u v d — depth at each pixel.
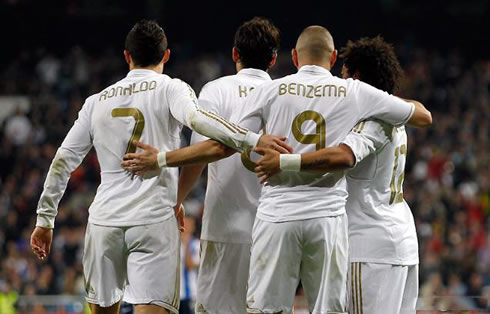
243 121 13.22
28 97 66.19
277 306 12.95
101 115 13.73
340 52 14.88
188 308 26.88
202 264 14.75
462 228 46.75
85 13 75.44
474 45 77.19
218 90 14.46
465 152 55.88
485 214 49.84
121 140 13.55
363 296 13.80
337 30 76.25
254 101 13.26
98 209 13.62
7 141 57.41
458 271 42.84
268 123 13.20
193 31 76.06
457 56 74.19
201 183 48.50
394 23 77.00
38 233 14.09
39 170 53.72
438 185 52.31
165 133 13.58
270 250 12.91
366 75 14.22
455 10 77.69
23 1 73.94
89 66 69.88
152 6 76.00
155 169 13.38
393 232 13.88
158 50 13.97
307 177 12.92
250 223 14.44
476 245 45.50
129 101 13.65
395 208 14.15
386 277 13.79
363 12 76.31
